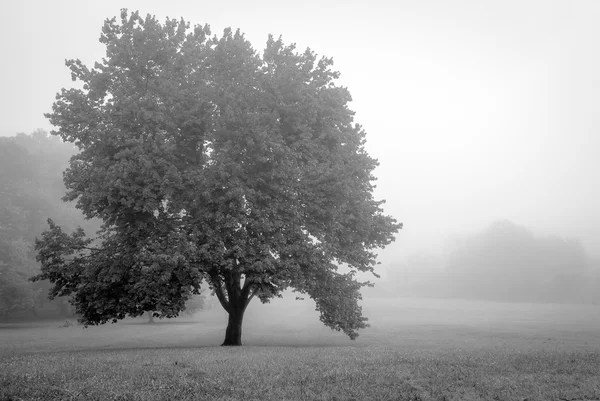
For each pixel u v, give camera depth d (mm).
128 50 24328
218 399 8977
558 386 10680
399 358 15828
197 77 25578
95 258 24297
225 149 21953
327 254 24156
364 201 26500
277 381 10875
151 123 23062
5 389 9641
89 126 23906
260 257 22000
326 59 28484
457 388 10320
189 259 20828
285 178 23156
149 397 9016
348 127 28781
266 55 27016
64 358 16531
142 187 21688
